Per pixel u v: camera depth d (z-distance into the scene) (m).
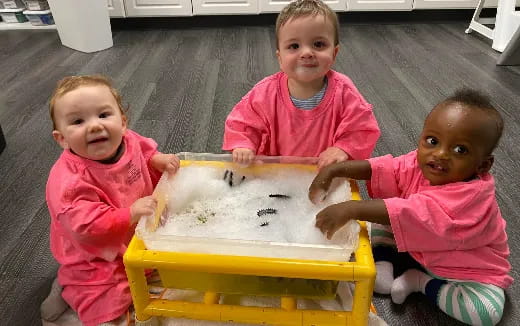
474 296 0.81
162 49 2.34
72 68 2.10
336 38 0.91
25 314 0.87
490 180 0.81
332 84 0.95
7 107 1.72
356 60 2.14
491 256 0.82
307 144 1.00
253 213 0.84
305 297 0.77
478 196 0.77
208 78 1.95
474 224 0.77
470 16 2.75
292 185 0.91
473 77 1.94
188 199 0.87
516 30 1.98
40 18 2.66
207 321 0.81
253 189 0.90
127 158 0.86
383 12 2.74
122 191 0.86
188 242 0.71
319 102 0.95
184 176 0.91
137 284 0.73
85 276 0.84
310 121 0.96
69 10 2.21
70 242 0.83
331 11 0.89
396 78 1.93
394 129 1.51
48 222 1.09
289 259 0.68
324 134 0.98
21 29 2.70
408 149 1.39
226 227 0.80
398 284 0.87
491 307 0.80
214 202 0.87
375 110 1.64
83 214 0.77
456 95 0.82
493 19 2.72
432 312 0.86
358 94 0.98
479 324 0.81
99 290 0.83
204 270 0.69
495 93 1.78
